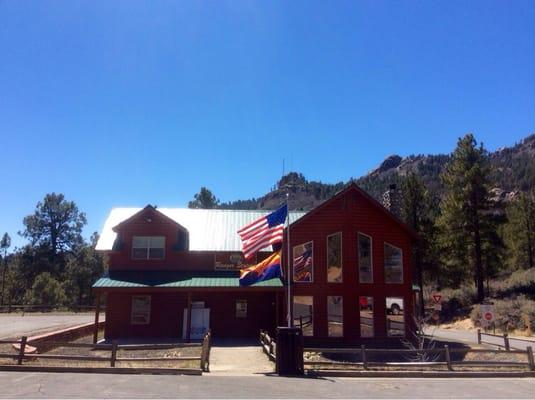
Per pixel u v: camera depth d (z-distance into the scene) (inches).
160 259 1229.1
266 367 703.1
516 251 2438.5
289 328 628.7
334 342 1132.5
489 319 1102.4
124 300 1192.2
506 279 2265.0
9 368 577.0
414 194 1849.2
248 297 1220.5
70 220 3243.1
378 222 1204.5
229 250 1242.0
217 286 1128.8
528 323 1386.6
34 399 411.8
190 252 1235.9
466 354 951.6
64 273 3006.9
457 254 1839.3
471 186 1815.9
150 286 1117.1
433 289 2329.0
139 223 1243.8
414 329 1151.6
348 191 1210.6
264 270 772.0
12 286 3004.4
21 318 1745.8
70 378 527.2
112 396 432.8
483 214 1813.5
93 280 2903.5
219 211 1409.9
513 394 510.3
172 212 1386.6
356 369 676.7
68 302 2534.5
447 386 555.8
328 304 1161.4
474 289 2001.7
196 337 1180.5
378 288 1170.0
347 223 1194.6
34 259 3107.8
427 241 1800.0
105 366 636.1
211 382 531.2
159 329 1186.6
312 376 608.1
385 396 480.1
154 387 484.7
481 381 603.2
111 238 1274.6
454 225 1838.1
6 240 3085.6
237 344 1056.8
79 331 1181.1
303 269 1167.0
